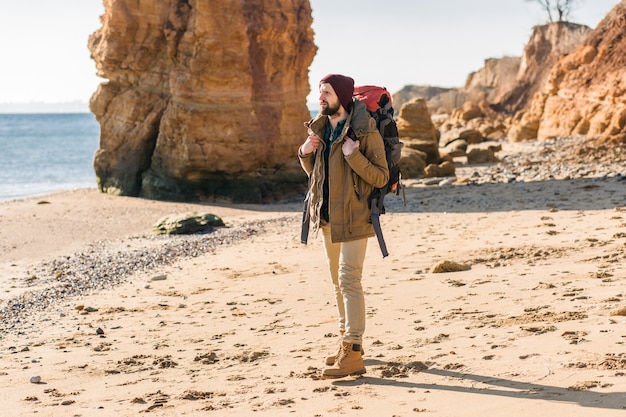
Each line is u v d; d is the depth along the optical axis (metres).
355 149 5.07
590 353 5.15
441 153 36.50
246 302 9.28
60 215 21.25
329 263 5.69
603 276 7.97
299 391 5.18
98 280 12.22
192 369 6.22
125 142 26.98
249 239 16.20
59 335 8.20
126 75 26.98
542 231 12.27
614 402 4.13
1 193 33.56
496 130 55.78
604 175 20.45
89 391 5.74
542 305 6.96
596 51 45.22
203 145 24.73
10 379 6.29
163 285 11.23
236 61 24.77
